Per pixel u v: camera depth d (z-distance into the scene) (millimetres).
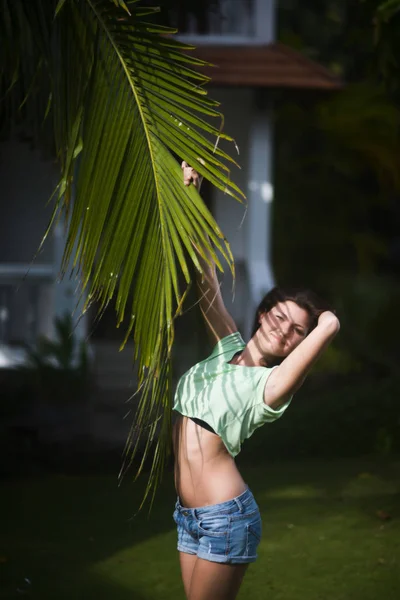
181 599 9438
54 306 23125
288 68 24828
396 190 36312
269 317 6625
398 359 26891
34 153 22797
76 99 6902
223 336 6812
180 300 6129
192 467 6457
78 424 18312
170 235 6250
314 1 44844
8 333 23766
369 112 32219
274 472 15273
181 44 6676
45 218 23141
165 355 6125
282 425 17516
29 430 17891
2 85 9023
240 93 26422
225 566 6309
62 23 7082
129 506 13086
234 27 26188
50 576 10070
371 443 17188
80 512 12758
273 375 6332
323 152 38000
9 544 11219
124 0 6840
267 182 25344
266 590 9688
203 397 6457
